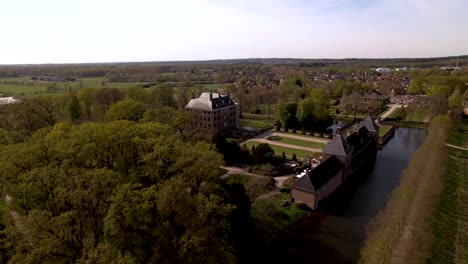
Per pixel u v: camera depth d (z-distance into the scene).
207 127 113.56
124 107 87.12
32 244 28.30
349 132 97.50
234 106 124.06
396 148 98.38
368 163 84.19
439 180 65.88
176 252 31.97
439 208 56.31
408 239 44.47
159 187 37.03
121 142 46.09
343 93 183.88
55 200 32.31
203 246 32.25
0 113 95.06
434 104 124.44
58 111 102.75
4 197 53.91
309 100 117.75
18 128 88.62
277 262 43.88
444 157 79.06
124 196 31.70
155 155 40.94
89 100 108.31
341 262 44.09
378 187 68.50
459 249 45.59
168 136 51.31
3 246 31.97
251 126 127.00
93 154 43.84
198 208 34.88
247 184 58.59
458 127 115.50
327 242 48.56
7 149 44.84
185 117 89.69
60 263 28.20
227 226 40.22
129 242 31.70
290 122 118.75
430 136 89.94
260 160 78.25
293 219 54.66
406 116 140.25
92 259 25.31
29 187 33.22
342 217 55.72
